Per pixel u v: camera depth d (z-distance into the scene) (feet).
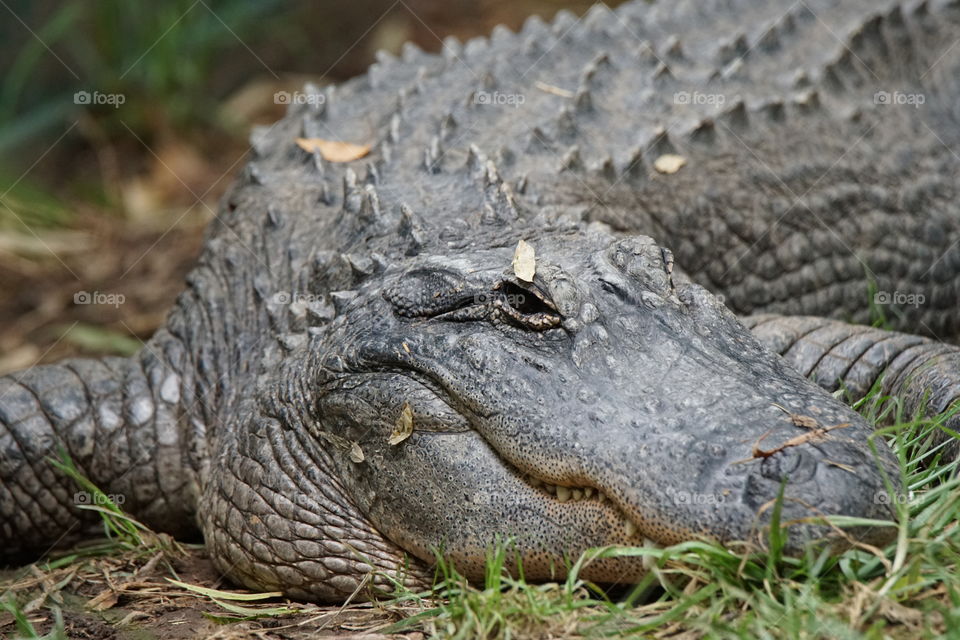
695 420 19.90
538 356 21.58
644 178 32.58
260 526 24.80
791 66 37.93
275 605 24.34
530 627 19.12
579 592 20.83
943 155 38.27
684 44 38.75
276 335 28.17
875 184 36.58
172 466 29.50
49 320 45.62
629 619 19.11
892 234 36.96
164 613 23.38
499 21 69.92
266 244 31.35
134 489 29.58
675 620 18.80
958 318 38.70
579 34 39.17
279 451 24.95
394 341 23.17
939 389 25.04
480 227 26.58
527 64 37.27
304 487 24.39
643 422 20.04
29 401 29.58
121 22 59.11
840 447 19.48
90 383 30.27
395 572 23.54
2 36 64.39
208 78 64.49
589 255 23.67
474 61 38.58
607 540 20.30
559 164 31.48
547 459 20.62
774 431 19.56
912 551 19.06
